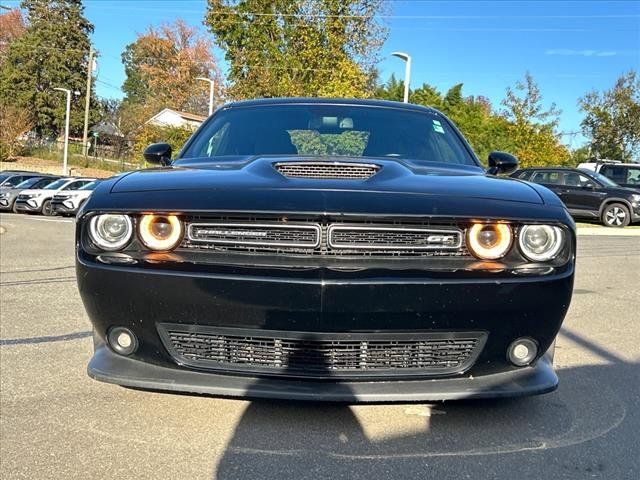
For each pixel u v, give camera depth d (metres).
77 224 2.97
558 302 2.79
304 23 28.05
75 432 3.06
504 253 2.77
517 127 28.95
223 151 4.12
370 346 2.79
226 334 2.79
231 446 2.92
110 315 2.88
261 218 2.74
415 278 2.69
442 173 3.37
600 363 4.46
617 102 41.44
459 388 2.79
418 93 35.91
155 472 2.69
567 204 18.38
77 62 62.84
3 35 65.06
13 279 7.68
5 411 3.32
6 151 49.12
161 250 2.80
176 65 60.03
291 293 2.67
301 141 4.16
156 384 2.84
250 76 28.66
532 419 3.29
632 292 7.42
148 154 4.10
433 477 2.67
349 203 2.76
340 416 3.25
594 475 2.71
